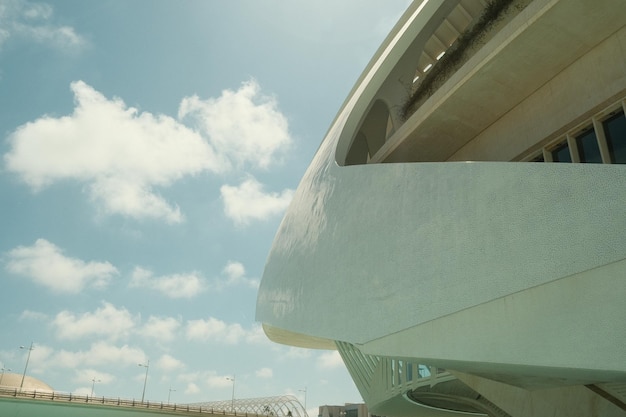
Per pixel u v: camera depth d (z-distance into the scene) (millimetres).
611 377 7883
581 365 6980
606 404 9398
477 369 9445
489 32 15422
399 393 17047
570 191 7781
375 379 19281
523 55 11969
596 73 11664
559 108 12531
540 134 13047
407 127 15266
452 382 16281
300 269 16391
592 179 7555
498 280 8438
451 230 9625
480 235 8984
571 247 7555
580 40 11492
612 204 7242
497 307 8344
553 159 12828
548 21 10906
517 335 7879
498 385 10961
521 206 8422
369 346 11320
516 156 13828
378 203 12320
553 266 7703
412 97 18625
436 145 16109
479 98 13594
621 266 6941
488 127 14969
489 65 12266
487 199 9055
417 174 11047
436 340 9320
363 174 13578
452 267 9398
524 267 8109
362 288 12109
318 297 14414
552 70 12531
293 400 51375
